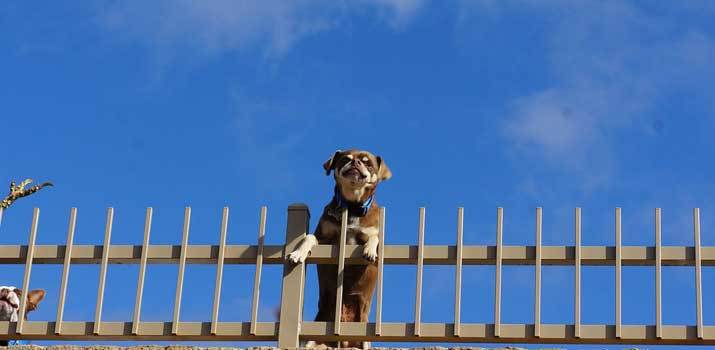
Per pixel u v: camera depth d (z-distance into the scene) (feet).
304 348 17.79
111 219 18.42
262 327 17.94
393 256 18.10
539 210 17.94
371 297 20.29
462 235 17.95
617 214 17.84
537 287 17.67
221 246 18.20
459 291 17.74
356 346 19.26
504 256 17.85
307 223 18.61
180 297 18.03
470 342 17.79
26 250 18.51
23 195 20.70
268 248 18.35
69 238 18.40
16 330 18.08
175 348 17.76
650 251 17.70
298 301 18.07
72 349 17.76
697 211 17.74
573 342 17.60
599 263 17.78
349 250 18.40
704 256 17.62
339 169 19.95
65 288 18.20
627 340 17.47
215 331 17.90
